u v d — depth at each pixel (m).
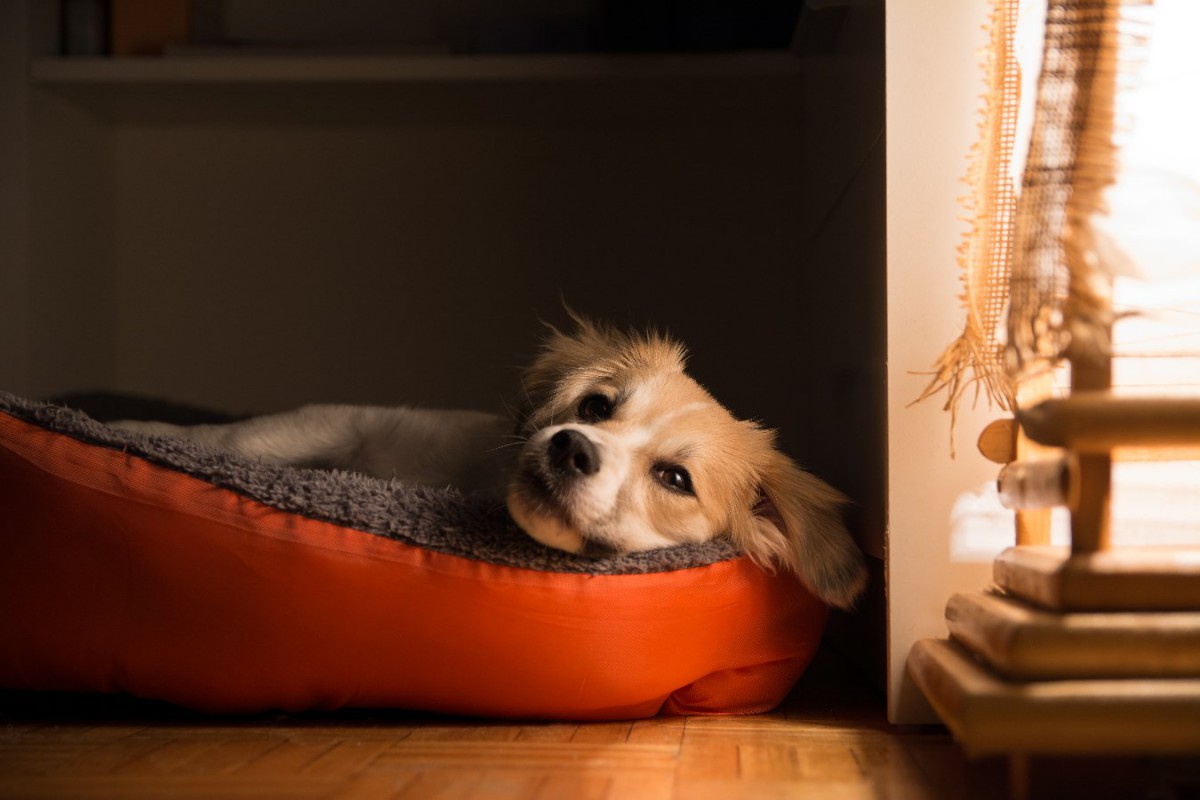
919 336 1.58
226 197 3.14
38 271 2.73
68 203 2.89
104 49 2.82
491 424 2.25
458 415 2.28
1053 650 1.11
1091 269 1.21
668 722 1.67
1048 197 1.25
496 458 2.19
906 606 1.59
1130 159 1.38
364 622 1.51
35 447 1.52
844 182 2.13
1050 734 1.09
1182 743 1.08
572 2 3.04
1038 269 1.25
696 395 2.01
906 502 1.58
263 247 3.15
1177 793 1.13
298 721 1.61
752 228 3.06
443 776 1.29
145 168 3.14
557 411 2.06
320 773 1.29
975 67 1.58
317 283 3.14
